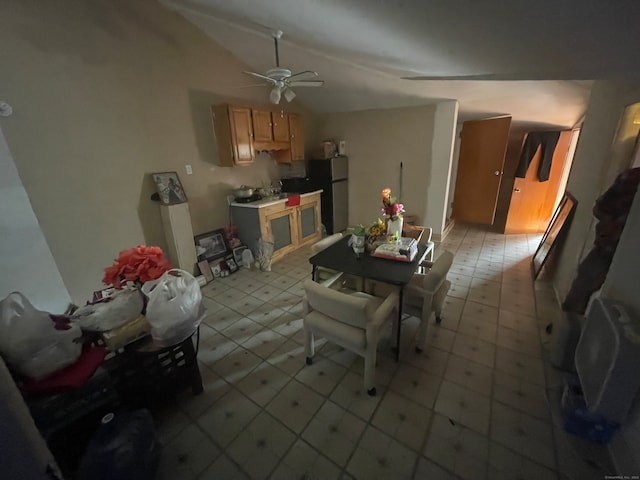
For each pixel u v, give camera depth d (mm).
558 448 1372
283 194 4012
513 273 3246
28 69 2010
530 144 4465
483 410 1578
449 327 2301
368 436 1457
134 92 2613
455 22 1245
